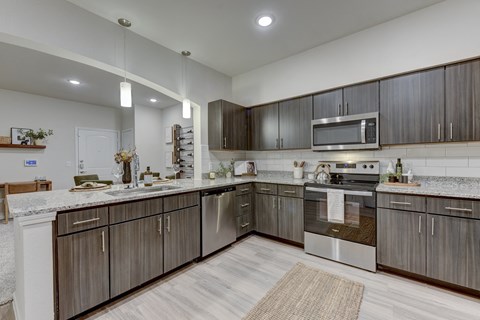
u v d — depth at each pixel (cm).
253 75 364
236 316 162
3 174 434
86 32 213
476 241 173
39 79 376
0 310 167
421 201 197
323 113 285
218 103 329
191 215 239
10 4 172
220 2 206
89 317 162
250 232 333
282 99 326
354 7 217
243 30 254
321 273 220
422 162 242
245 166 367
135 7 211
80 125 534
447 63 207
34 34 183
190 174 486
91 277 162
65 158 510
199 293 190
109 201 171
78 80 381
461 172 222
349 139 260
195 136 341
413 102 224
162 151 579
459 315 159
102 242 168
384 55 243
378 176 263
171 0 202
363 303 174
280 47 294
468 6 200
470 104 196
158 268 206
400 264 208
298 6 214
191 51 300
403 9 222
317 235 257
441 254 188
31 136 458
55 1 194
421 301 175
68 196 185
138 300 181
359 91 258
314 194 259
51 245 145
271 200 303
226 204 280
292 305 172
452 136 204
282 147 326
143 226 195
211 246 259
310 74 300
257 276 215
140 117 539
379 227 219
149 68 268
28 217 135
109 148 583
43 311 141
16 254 166
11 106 441
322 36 270
